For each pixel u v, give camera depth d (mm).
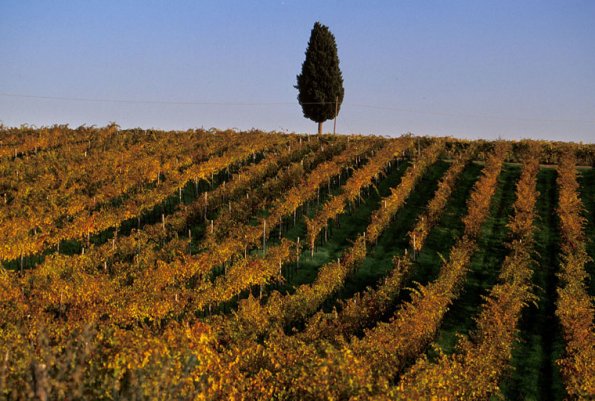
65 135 58531
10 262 33844
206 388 14625
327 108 73188
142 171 45594
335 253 37250
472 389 20281
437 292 28000
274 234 39469
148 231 37000
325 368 16172
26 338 16484
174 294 27312
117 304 26156
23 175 44938
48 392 10930
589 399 20344
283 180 45219
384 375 18719
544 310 29734
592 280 32906
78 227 35906
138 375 12094
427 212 40594
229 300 30578
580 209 41000
